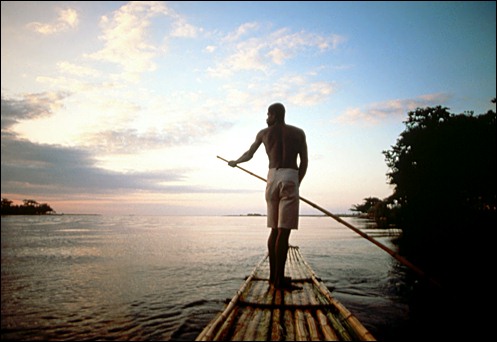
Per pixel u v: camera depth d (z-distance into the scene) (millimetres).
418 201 40656
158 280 18750
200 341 2543
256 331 3006
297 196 4312
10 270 23375
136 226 136625
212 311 12438
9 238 61188
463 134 38156
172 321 11328
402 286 15773
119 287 17109
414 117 44500
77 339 9828
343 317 3438
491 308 12062
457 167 37250
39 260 28922
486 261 24453
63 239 58438
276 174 4301
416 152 41156
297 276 6195
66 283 18391
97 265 25328
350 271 20297
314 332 2930
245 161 4707
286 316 3496
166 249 37875
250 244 45250
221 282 17875
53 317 12094
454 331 9812
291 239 52094
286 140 4297
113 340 9719
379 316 11148
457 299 13320
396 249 34625
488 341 8891
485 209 38469
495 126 36969
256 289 4574
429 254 29609
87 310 12945
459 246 32750
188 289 16250
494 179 35812
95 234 75625
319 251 32969
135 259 28750
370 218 128250
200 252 34281
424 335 9461
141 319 11633
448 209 38281
